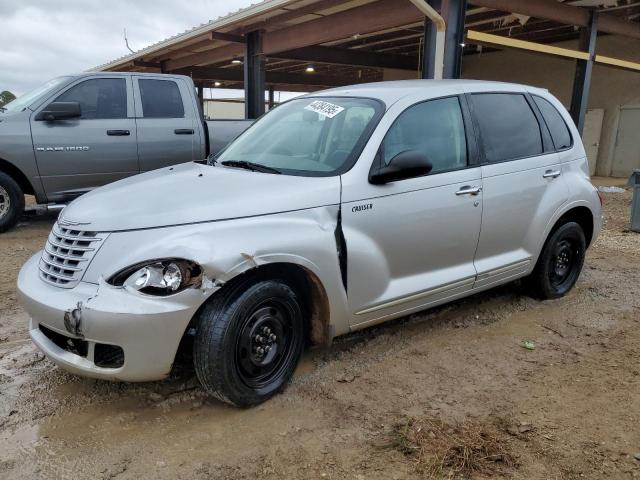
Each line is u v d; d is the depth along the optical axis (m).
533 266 4.64
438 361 3.72
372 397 3.23
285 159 3.71
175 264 2.72
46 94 7.04
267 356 3.11
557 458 2.70
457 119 4.00
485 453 2.72
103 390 3.26
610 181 15.41
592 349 3.98
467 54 20.58
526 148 4.46
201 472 2.55
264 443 2.78
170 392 3.25
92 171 7.23
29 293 2.96
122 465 2.59
